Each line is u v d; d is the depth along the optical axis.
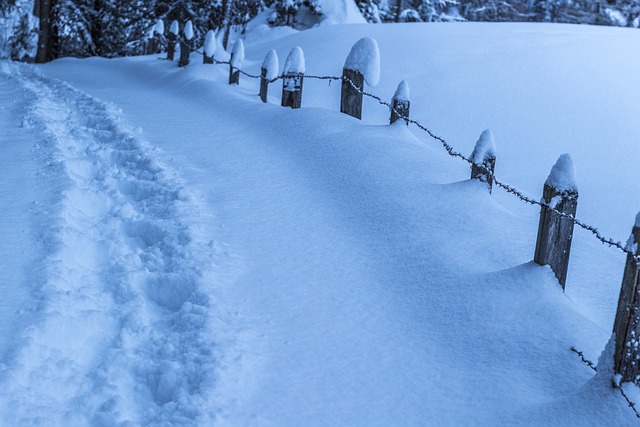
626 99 13.66
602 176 11.26
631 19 43.19
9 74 19.20
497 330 4.94
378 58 10.41
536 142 12.51
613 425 3.92
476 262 5.86
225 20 25.05
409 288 5.64
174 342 4.75
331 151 8.85
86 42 30.66
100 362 4.50
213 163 8.88
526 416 4.11
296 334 5.00
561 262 5.42
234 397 4.21
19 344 4.30
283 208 7.32
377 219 6.86
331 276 5.88
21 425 3.68
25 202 6.88
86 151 9.12
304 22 27.75
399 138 9.24
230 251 6.23
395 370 4.62
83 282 5.47
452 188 7.22
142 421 3.95
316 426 4.04
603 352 4.19
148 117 11.98
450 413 4.21
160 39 28.83
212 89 14.17
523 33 18.17
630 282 4.01
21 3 28.67
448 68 15.73
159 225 6.62
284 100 11.73
